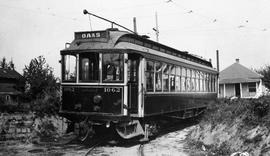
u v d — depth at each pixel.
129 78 11.51
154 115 12.80
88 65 11.55
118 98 11.06
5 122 11.88
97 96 11.18
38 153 9.91
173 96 14.77
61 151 10.26
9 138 11.79
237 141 9.45
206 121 12.88
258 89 42.28
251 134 9.09
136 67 11.80
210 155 9.70
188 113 18.00
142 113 11.67
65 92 11.84
